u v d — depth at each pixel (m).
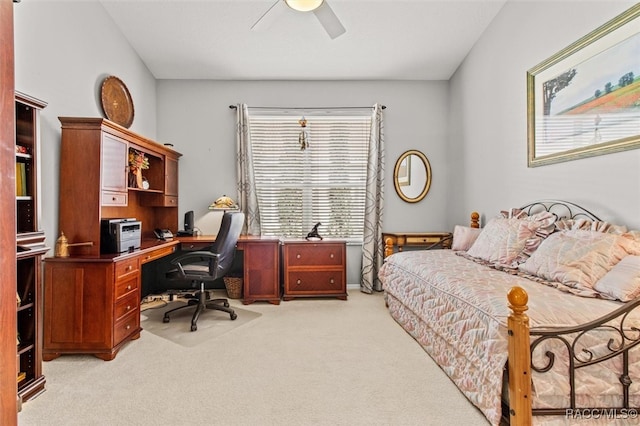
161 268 4.24
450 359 2.12
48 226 2.46
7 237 0.68
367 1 3.24
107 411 1.77
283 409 1.79
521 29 3.08
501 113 3.40
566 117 2.58
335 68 4.20
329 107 4.45
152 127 4.21
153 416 1.73
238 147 4.29
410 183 4.52
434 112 4.53
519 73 3.12
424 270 2.64
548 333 1.48
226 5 3.24
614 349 1.51
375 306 3.66
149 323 3.12
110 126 2.69
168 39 3.63
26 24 2.27
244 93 4.39
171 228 4.22
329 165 4.51
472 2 3.29
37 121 2.03
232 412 1.76
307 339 2.73
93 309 2.38
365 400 1.87
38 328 1.98
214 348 2.55
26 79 2.28
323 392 1.95
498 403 1.56
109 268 2.40
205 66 4.09
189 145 4.35
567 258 2.05
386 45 3.82
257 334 2.84
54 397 1.90
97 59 3.07
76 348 2.37
